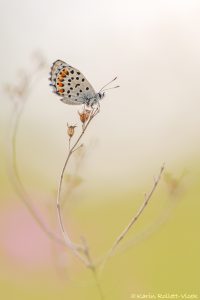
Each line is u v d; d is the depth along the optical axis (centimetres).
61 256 47
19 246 48
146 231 47
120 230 51
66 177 46
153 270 47
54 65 46
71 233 50
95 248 50
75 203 47
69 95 47
